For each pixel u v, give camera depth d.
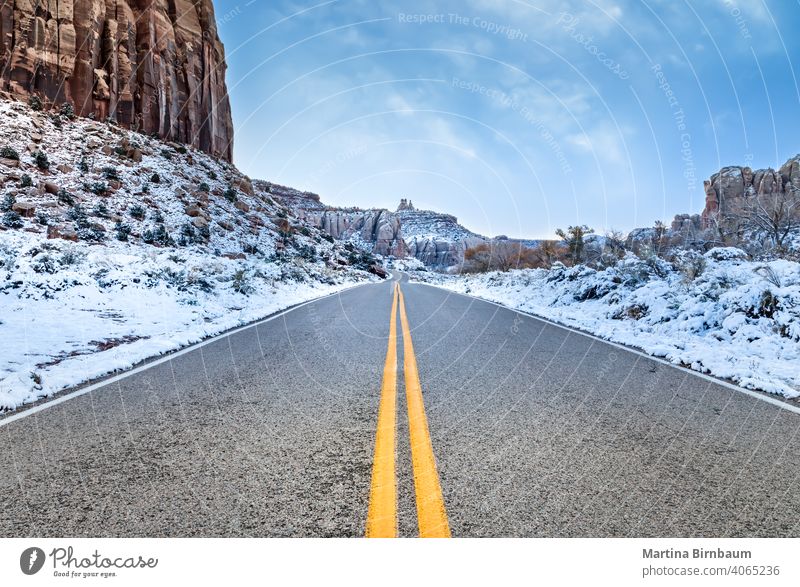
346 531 1.77
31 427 3.03
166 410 3.40
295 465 2.38
